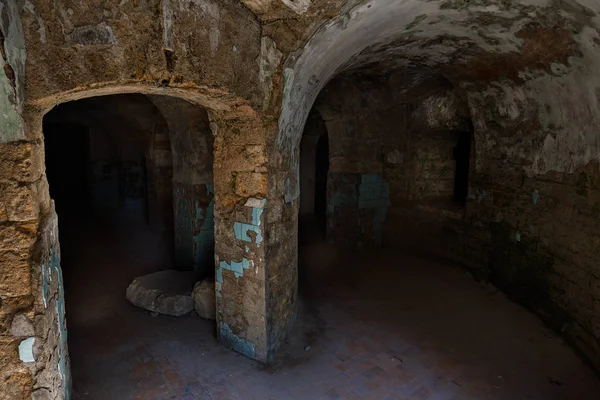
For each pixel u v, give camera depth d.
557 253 3.27
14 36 1.54
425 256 5.21
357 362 2.91
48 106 1.81
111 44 1.82
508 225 3.97
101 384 2.62
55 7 1.67
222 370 2.80
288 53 2.44
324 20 2.32
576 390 2.56
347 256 5.33
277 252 2.91
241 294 2.93
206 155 4.28
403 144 5.29
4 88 1.52
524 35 2.65
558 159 3.23
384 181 5.55
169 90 2.21
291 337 3.23
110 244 5.90
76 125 7.16
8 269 1.64
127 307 3.81
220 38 2.19
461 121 4.50
